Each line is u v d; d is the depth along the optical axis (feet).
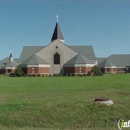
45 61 310.86
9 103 65.05
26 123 53.47
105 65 365.61
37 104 63.57
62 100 71.51
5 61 410.52
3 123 53.47
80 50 346.33
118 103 64.34
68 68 304.91
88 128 51.31
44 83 146.92
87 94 88.69
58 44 315.37
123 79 182.80
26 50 355.56
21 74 273.95
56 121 54.34
